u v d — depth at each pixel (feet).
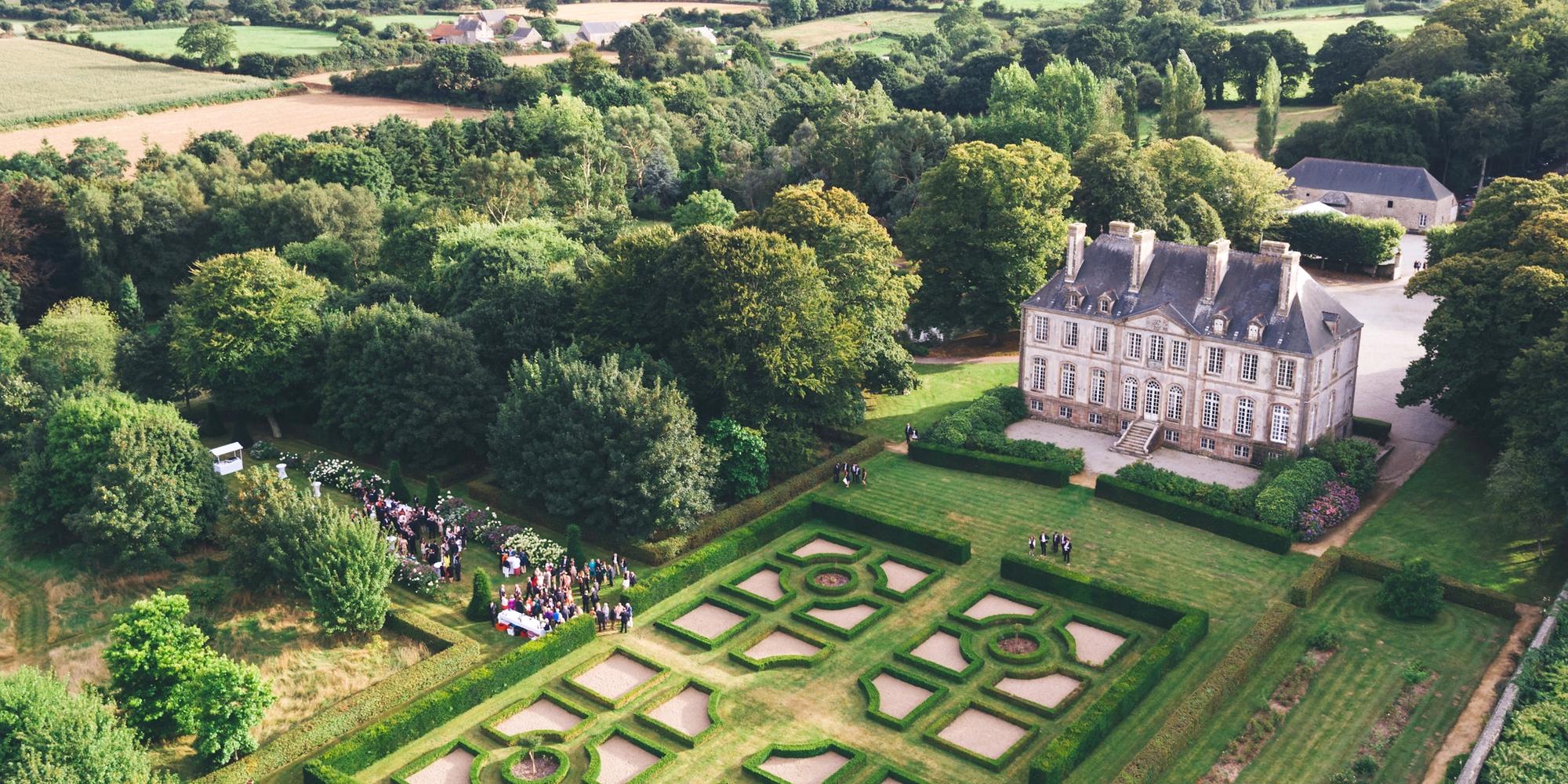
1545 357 324.19
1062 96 650.02
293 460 413.39
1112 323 402.93
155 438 342.23
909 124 644.69
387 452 394.93
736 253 379.14
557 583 325.62
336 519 305.53
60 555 347.56
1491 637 287.89
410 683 279.08
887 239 437.17
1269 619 291.79
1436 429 401.29
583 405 346.13
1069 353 418.51
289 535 304.91
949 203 476.13
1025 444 393.29
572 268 449.48
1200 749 251.39
